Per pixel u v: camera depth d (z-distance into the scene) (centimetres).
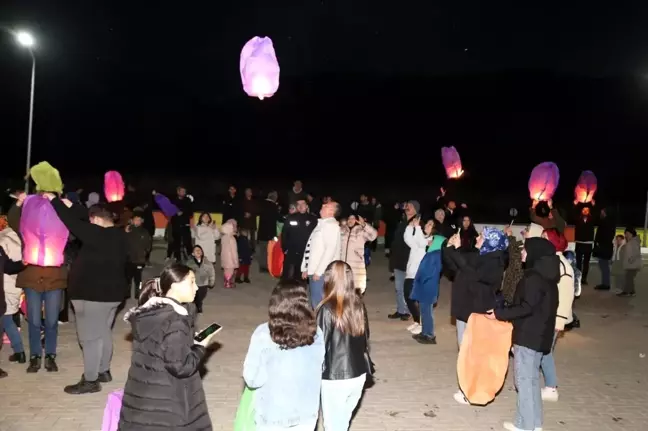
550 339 564
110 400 433
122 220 1084
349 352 450
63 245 680
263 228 1514
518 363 568
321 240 823
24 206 664
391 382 713
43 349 743
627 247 1385
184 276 401
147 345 373
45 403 603
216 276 1445
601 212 1479
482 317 631
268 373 389
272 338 388
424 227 926
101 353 636
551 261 560
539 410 570
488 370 623
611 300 1337
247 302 1135
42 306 721
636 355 880
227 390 659
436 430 579
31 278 676
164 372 371
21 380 666
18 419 562
